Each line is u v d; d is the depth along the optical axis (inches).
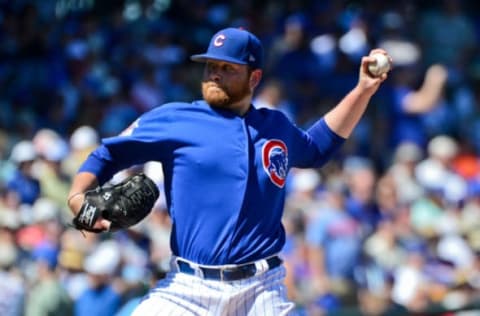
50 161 1654.8
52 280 1397.6
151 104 2022.6
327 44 2244.1
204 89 737.0
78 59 2052.2
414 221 1823.3
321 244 1610.5
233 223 719.7
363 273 1622.8
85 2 2251.5
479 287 1685.5
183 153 724.0
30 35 2126.0
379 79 779.4
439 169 1963.6
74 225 713.0
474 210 1898.4
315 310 1497.3
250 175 724.7
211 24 2258.9
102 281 1376.7
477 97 2308.1
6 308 1405.0
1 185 1636.3
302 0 2330.2
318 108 2121.1
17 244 1492.4
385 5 2406.5
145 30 2171.5
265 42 2250.2
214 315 724.7
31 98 2049.7
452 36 2368.4
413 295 1608.0
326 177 1845.5
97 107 1973.4
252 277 725.9
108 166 730.2
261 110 754.2
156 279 1066.7
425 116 2161.7
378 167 2027.6
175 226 730.2
